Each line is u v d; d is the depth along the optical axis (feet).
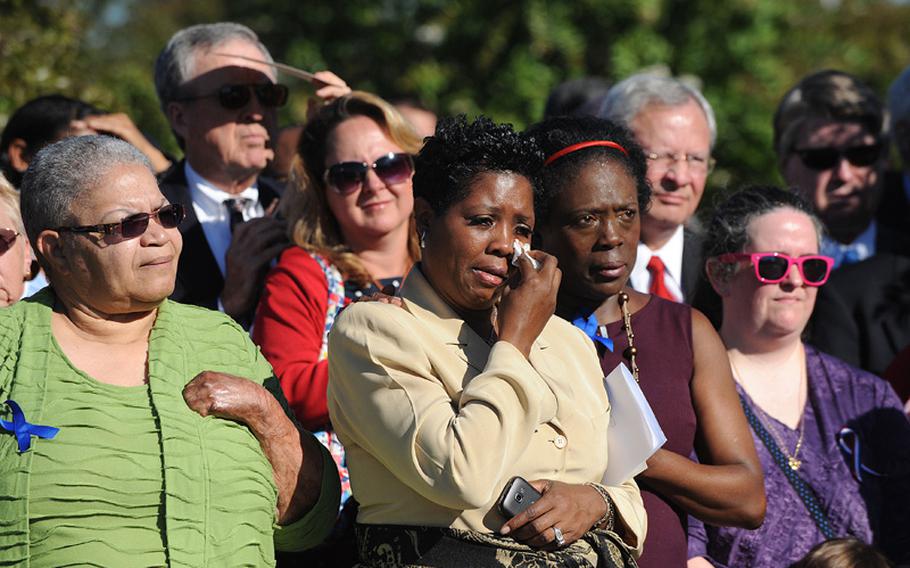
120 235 43.62
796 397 58.90
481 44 161.68
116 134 75.72
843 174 79.97
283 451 45.70
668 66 159.94
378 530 42.65
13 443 41.63
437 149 43.42
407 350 42.04
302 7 167.32
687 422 48.80
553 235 49.21
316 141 63.41
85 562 40.75
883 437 58.80
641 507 44.88
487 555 41.19
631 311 50.47
